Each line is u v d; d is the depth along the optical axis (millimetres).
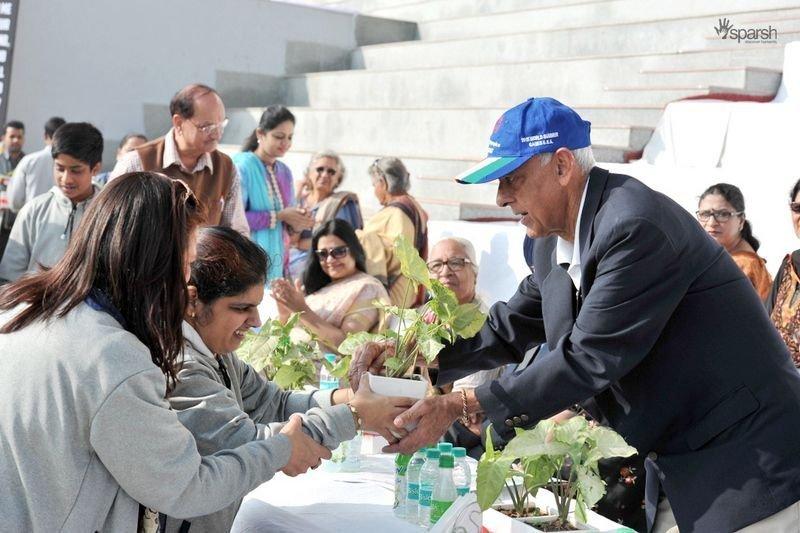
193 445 1795
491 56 8266
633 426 2184
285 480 2547
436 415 2176
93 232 1738
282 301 4035
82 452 1679
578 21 7992
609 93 6766
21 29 9211
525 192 2180
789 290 3816
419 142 7656
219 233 2154
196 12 9852
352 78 9008
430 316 2771
